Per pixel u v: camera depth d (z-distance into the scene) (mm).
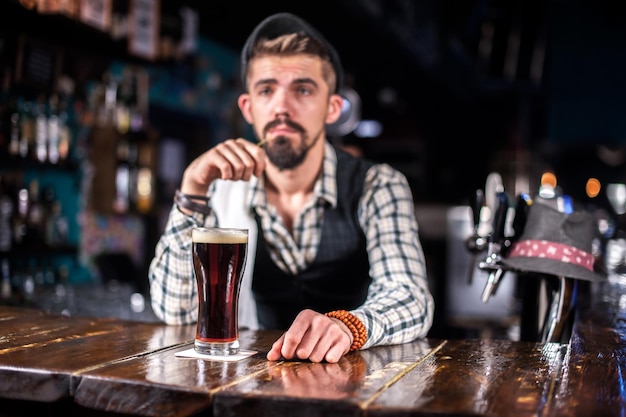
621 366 1273
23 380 1166
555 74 8352
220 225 2035
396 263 1794
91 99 4164
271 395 1021
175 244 1685
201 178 1634
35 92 3580
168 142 5680
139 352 1328
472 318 5102
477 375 1186
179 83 5441
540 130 10086
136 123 4312
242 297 2023
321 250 2000
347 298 2039
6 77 3369
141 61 4051
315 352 1277
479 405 987
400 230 1869
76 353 1308
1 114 3387
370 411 971
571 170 11227
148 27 3928
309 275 2018
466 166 11523
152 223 5031
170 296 1696
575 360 1327
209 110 5930
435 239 8203
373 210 1926
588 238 1711
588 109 8297
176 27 4371
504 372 1214
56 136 3676
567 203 1754
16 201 3566
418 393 1052
